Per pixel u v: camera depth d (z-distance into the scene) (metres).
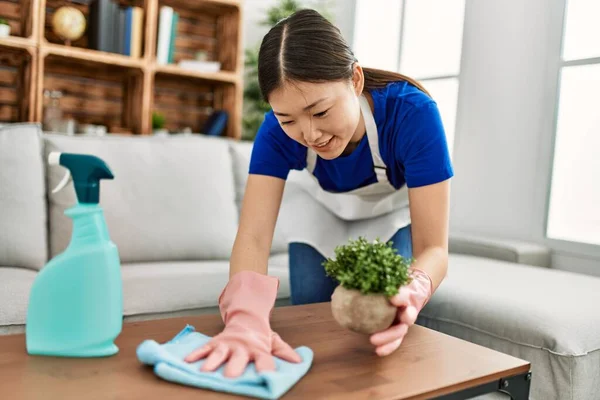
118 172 2.17
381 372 0.92
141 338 1.03
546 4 2.76
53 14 2.99
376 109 1.36
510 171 2.92
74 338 0.91
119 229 2.10
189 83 3.54
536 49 2.80
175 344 0.95
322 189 1.69
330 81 1.04
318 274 1.74
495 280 1.88
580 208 2.67
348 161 1.48
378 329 0.90
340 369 0.92
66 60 3.01
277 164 1.41
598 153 2.60
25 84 2.88
